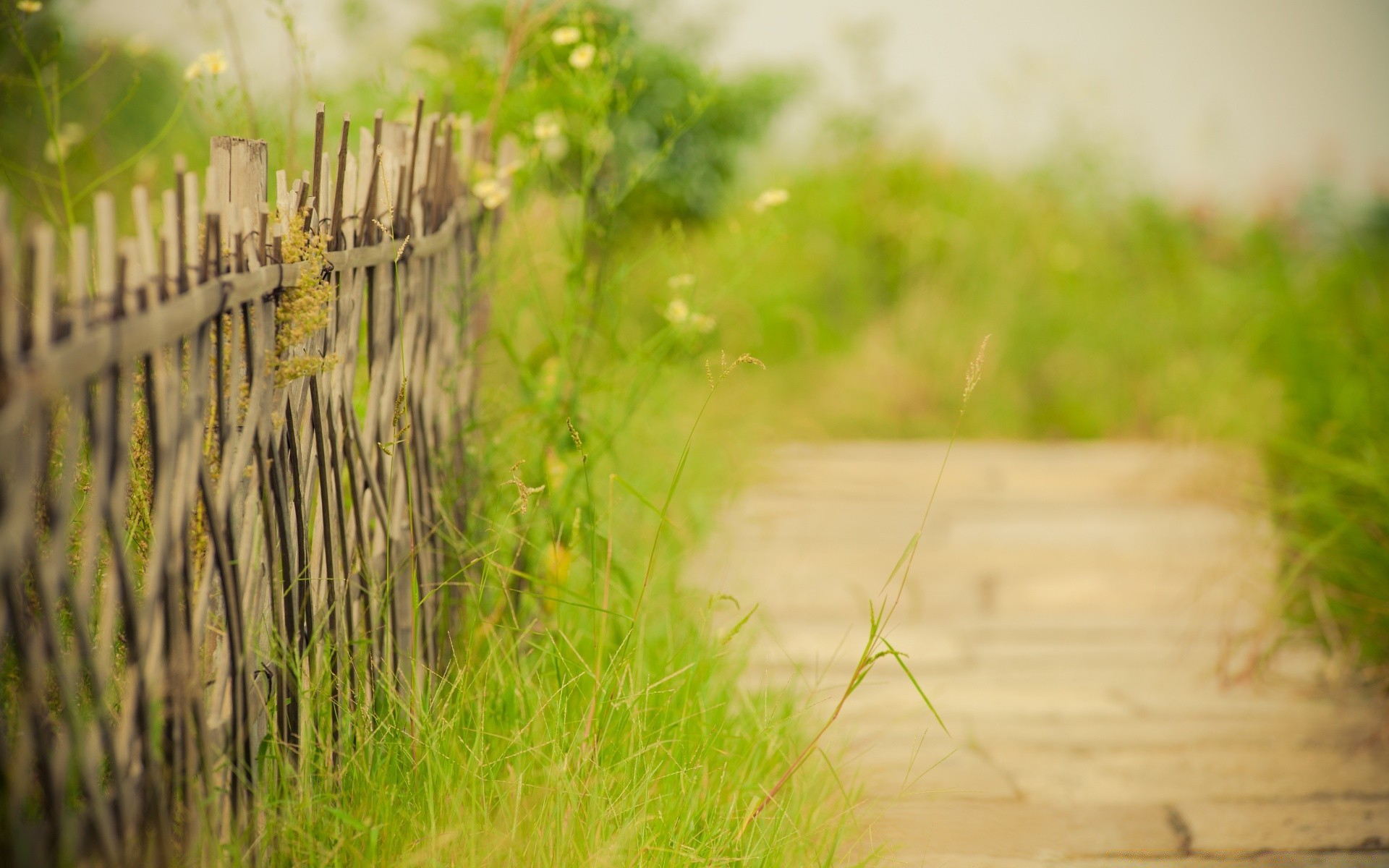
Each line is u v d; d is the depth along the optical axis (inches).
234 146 142.7
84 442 162.4
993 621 352.5
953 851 205.6
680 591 288.8
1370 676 298.4
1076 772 243.8
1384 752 256.5
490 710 194.2
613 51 288.4
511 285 290.5
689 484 404.2
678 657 227.9
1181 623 351.9
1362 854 210.1
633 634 218.5
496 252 270.5
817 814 203.5
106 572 162.4
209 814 141.6
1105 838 213.5
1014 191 728.3
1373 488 332.2
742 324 652.1
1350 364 410.0
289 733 164.9
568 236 277.1
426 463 213.2
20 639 108.1
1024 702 285.6
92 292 158.4
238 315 138.0
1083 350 660.1
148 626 126.1
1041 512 474.6
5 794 110.9
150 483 161.5
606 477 286.7
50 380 99.8
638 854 164.2
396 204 189.9
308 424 163.0
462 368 245.3
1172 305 652.7
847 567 397.4
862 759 243.4
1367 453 340.5
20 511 102.9
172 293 123.3
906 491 500.7
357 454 183.0
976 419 625.6
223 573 139.4
